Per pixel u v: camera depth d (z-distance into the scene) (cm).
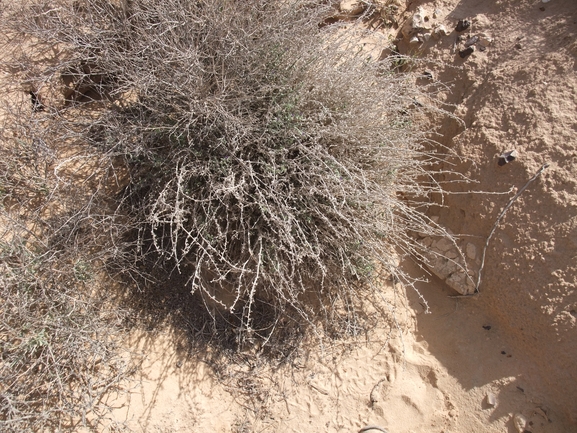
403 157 95
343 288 95
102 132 91
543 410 88
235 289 90
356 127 88
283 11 92
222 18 87
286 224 81
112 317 87
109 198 90
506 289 93
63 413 79
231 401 88
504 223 94
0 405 76
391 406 91
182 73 82
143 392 84
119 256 87
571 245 88
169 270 93
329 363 94
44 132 88
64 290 82
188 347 90
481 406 91
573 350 86
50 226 84
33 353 79
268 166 82
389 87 92
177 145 85
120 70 88
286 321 96
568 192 90
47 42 92
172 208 79
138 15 89
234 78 87
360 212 91
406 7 122
